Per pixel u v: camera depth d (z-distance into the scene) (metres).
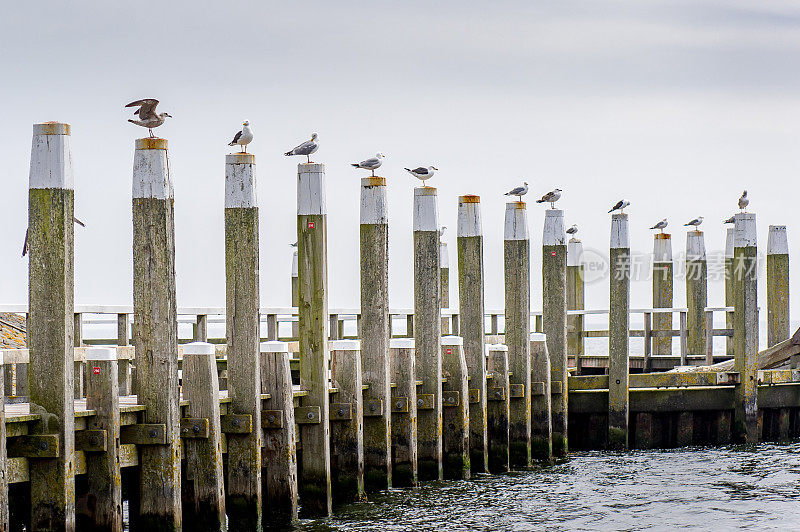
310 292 18.59
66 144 13.98
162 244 15.30
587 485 22.92
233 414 16.69
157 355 15.23
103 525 14.50
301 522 18.27
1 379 12.91
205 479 15.89
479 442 23.19
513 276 24.89
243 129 16.91
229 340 16.84
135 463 15.19
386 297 20.05
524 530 18.97
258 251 17.00
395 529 18.31
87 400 14.55
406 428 20.83
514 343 24.86
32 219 13.91
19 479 13.67
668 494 22.19
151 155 15.35
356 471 19.30
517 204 24.91
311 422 18.38
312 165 18.77
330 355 21.72
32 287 13.90
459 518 19.42
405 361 20.88
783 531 19.28
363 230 20.02
